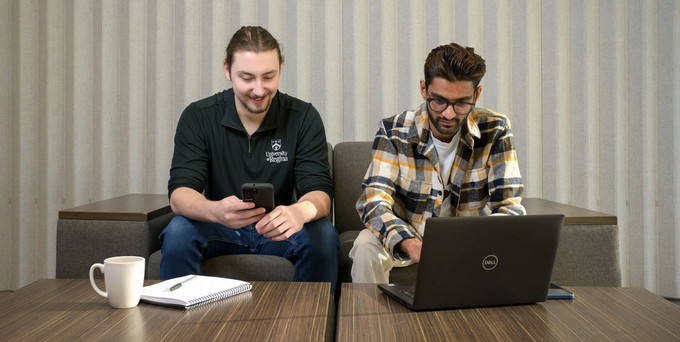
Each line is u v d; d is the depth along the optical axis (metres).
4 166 2.82
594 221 1.92
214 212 1.66
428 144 1.81
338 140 2.83
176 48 2.80
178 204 1.78
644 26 2.81
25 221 2.84
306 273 1.77
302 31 2.81
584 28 2.80
